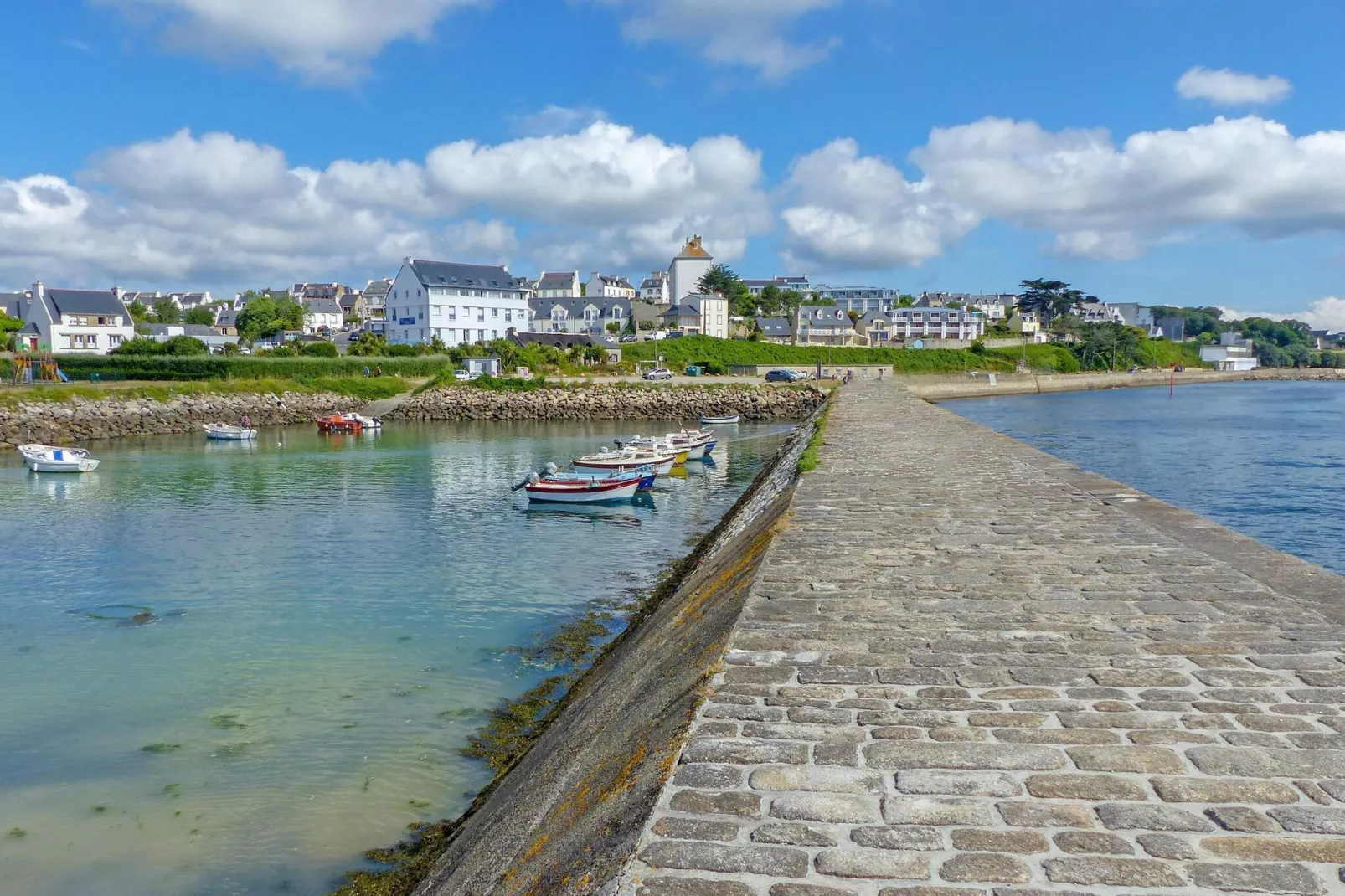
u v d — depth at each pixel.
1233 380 140.00
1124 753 4.13
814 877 3.22
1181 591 6.82
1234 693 4.81
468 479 35.03
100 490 32.06
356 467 38.78
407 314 93.56
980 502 11.12
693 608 9.87
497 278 98.62
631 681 8.22
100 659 13.53
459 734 10.56
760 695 4.94
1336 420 58.34
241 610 16.23
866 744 4.28
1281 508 25.81
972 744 4.26
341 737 10.51
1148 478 31.70
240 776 9.53
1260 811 3.60
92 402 56.47
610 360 89.19
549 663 13.09
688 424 64.88
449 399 70.00
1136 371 124.75
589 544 22.58
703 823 3.60
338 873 7.67
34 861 7.98
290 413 64.62
